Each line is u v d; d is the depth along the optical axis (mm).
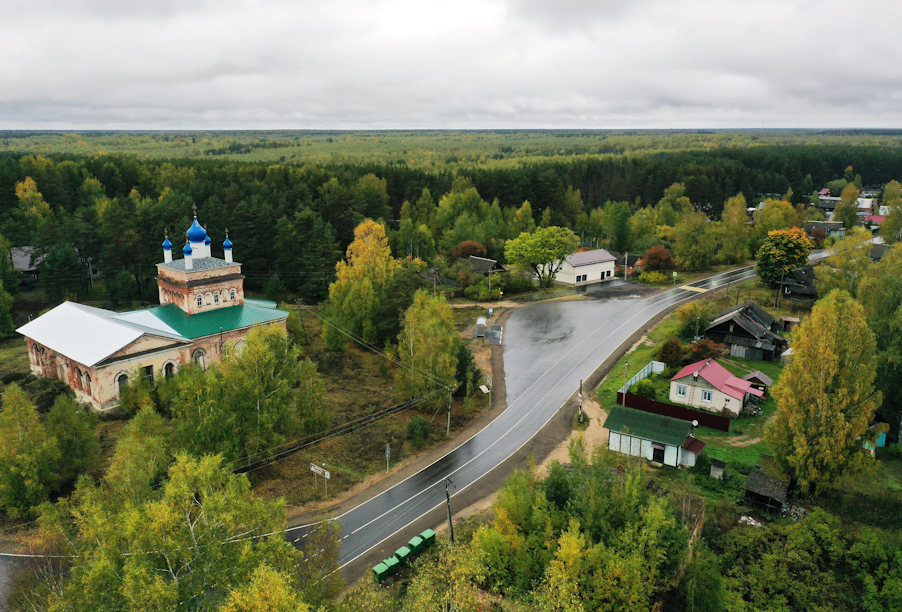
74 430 54562
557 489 45406
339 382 80125
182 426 52688
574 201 194750
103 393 67312
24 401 51188
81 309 79188
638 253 157000
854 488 52938
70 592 30062
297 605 28266
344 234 139875
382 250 101188
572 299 121312
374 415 70375
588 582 37875
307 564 35156
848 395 50469
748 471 56375
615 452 60938
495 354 91125
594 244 171250
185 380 57375
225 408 54281
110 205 116125
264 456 57094
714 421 64938
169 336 72562
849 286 97125
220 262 82250
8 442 50062
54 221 120938
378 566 44031
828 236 172000
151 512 31344
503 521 43312
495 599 39719
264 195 141500
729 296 118438
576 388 78125
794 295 116688
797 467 51031
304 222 121750
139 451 42844
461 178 187125
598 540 41344
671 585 39438
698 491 53688
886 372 61594
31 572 36438
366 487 56250
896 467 57438
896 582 39188
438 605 35531
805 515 49688
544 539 41438
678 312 93875
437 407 70812
